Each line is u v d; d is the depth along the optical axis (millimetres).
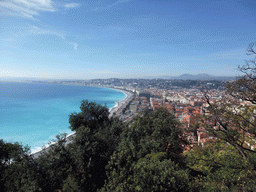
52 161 19578
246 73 13664
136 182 13008
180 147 23531
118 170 16609
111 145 26031
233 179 12961
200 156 17203
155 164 14375
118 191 13320
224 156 15875
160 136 24219
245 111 13180
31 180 17297
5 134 108250
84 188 20719
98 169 22766
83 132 24297
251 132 12922
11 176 19781
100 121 37312
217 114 13992
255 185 10562
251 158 12680
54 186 18359
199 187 13703
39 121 145125
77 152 21438
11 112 182125
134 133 27359
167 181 12516
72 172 21203
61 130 118312
